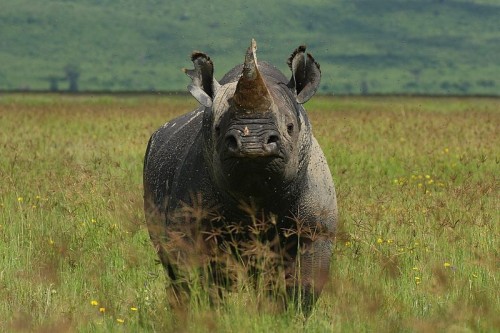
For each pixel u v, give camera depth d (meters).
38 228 49.34
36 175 64.06
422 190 59.31
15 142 90.38
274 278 34.66
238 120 31.03
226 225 34.31
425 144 86.94
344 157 75.88
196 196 34.59
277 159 31.33
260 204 33.22
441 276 38.09
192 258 34.69
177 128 38.78
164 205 37.09
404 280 40.53
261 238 34.56
